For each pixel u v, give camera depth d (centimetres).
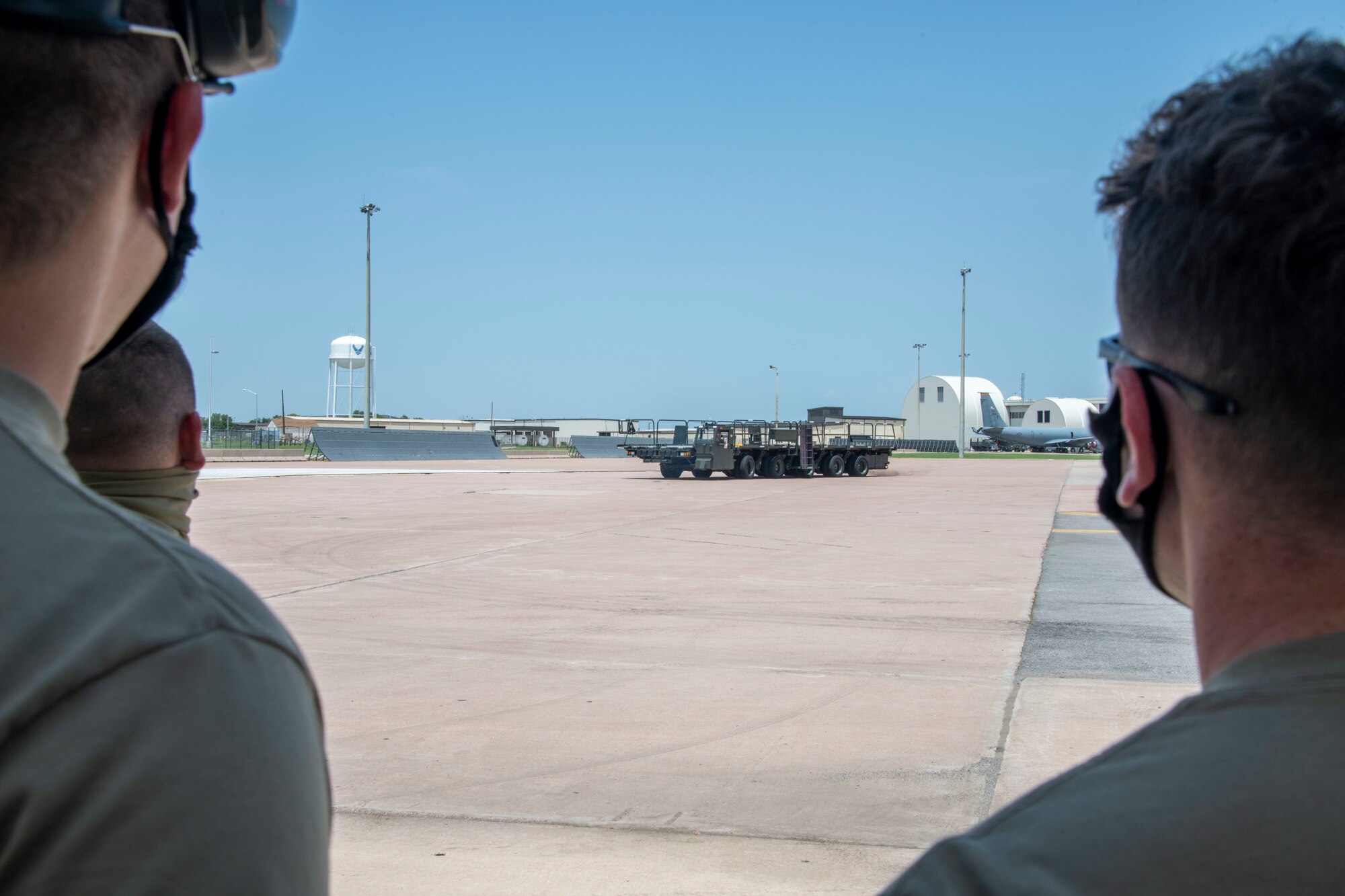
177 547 69
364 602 852
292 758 65
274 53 85
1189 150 74
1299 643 72
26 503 63
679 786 412
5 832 56
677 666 624
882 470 4000
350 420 7394
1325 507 70
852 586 946
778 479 3222
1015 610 820
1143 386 79
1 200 68
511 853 345
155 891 55
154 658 61
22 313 70
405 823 372
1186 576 85
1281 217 68
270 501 2052
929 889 71
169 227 83
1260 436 71
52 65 69
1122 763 71
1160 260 76
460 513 1770
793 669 616
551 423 9119
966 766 438
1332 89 69
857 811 385
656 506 1952
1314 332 68
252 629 68
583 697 550
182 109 79
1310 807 62
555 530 1465
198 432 198
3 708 56
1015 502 2094
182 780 58
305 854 63
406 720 505
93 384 175
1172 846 63
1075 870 65
